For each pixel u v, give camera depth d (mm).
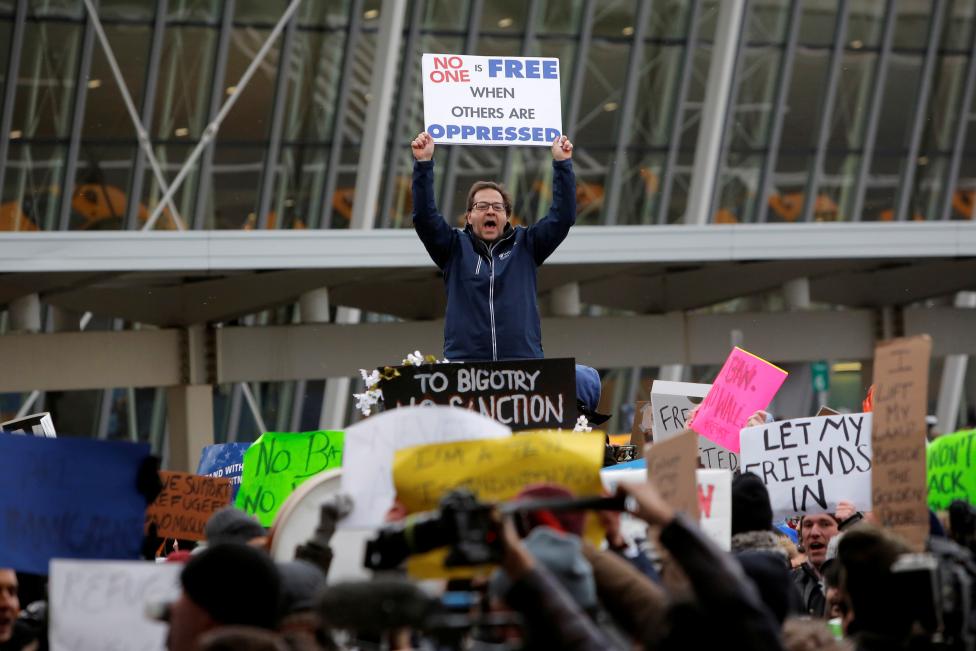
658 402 14219
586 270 36156
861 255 35281
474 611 7121
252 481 12273
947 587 7508
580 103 44531
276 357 35812
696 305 38688
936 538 8648
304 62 41344
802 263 37344
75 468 8727
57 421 42000
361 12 41469
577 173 44812
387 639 6891
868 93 47750
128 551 8727
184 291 35094
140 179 40219
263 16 40812
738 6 44344
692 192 45625
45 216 39625
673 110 45312
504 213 12445
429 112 12562
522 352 12242
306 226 42000
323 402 44000
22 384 34000
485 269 12305
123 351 34906
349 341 36344
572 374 11375
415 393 11414
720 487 9039
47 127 39375
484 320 12242
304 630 7395
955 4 48094
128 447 8789
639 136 45188
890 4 47281
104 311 34938
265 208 41500
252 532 9180
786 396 41125
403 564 6719
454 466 7723
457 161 43938
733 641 6285
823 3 46656
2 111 38812
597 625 6820
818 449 11188
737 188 46656
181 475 11477
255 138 41281
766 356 39344
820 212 47625
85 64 39344
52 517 8688
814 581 11383
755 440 11289
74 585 7754
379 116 41688
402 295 37500
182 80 40406
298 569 7586
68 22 38969
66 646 7703
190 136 40719
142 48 39906
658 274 38781
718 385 12914
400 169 43312
